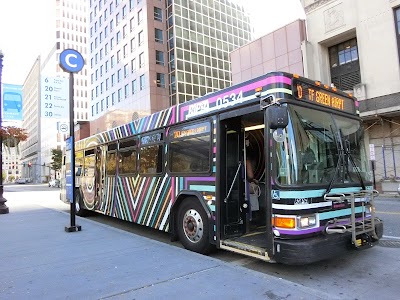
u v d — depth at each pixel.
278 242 4.65
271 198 4.83
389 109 18.47
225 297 3.95
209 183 6.09
